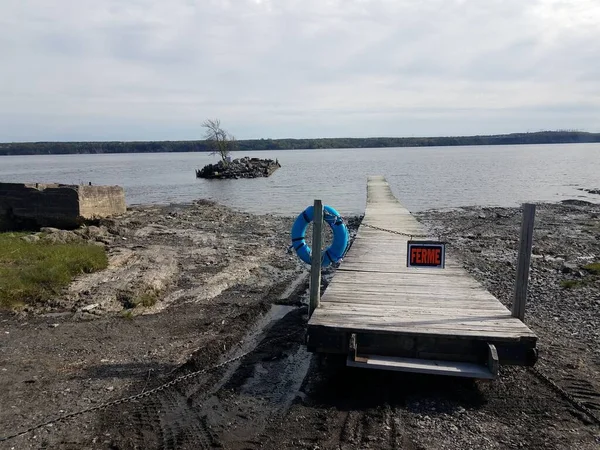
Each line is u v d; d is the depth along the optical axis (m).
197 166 82.88
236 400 5.19
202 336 7.13
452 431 4.55
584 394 5.21
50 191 16.45
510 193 32.25
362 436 4.48
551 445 4.31
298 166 72.88
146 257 11.84
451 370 5.11
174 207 24.50
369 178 33.47
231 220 20.11
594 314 7.96
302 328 7.50
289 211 24.00
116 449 4.30
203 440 4.43
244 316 7.96
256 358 6.32
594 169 56.19
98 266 10.34
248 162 56.47
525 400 5.11
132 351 6.54
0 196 16.64
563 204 25.44
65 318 7.79
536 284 9.98
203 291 9.48
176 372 5.88
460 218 20.84
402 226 13.99
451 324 5.64
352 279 7.91
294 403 5.12
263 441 4.42
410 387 5.45
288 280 10.55
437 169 60.22
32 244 12.25
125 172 64.88
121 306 8.41
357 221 20.14
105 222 17.25
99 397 5.25
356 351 5.45
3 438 4.45
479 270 11.38
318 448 4.30
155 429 4.62
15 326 7.43
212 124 60.78
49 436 4.49
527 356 5.24
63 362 6.16
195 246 14.04
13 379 5.66
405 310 6.22
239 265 11.67
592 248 14.19
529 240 5.75
